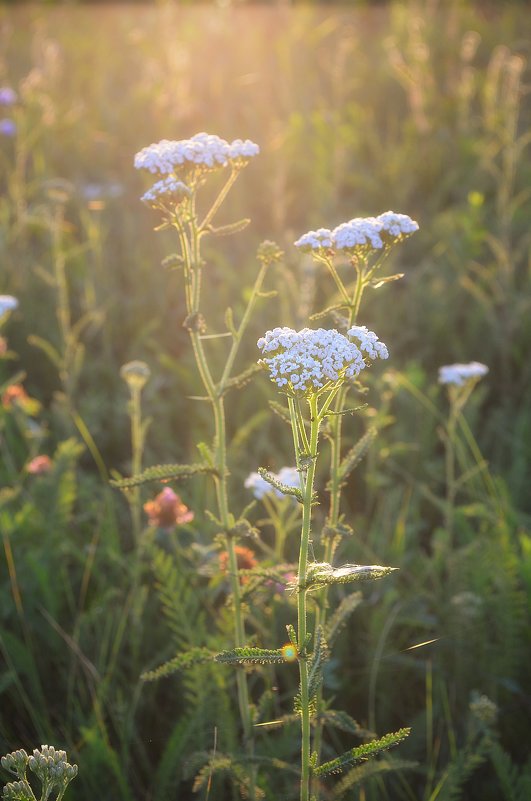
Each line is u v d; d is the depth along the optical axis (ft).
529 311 19.35
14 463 15.99
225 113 27.63
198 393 17.43
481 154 24.95
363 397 17.67
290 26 33.55
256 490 11.41
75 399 18.16
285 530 11.64
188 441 17.26
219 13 33.47
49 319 19.34
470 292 20.47
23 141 22.67
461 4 35.12
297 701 7.61
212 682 10.69
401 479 16.03
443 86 30.73
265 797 9.80
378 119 29.89
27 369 18.94
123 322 20.15
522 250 20.93
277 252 9.73
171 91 27.45
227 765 9.21
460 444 14.87
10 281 19.88
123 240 22.29
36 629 12.62
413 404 16.69
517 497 15.29
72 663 12.05
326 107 28.22
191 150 9.29
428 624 12.47
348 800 10.21
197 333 9.56
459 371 13.51
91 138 26.30
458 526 14.49
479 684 12.11
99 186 24.06
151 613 12.90
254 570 9.12
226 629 11.10
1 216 20.56
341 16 34.47
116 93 30.89
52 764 7.43
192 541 13.97
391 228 9.08
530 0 35.88
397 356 19.25
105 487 15.15
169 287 20.68
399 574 13.34
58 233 18.21
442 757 11.51
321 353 7.11
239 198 23.36
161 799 10.49
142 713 11.83
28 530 13.46
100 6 37.73
